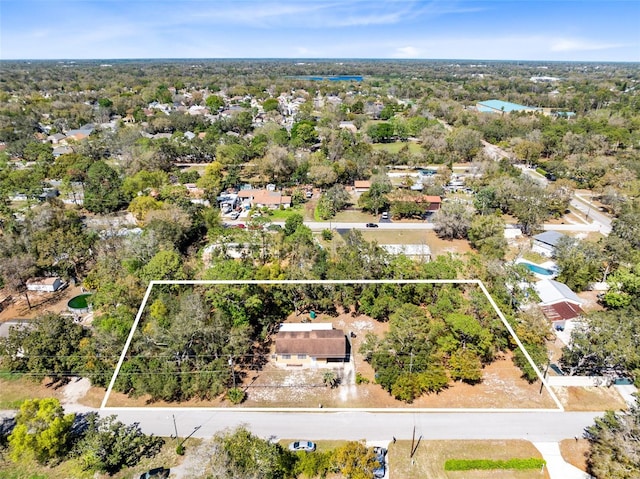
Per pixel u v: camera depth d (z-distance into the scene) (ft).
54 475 104.73
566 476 104.06
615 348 123.34
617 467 91.20
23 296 180.65
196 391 127.75
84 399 128.16
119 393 130.62
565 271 184.85
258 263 193.36
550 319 157.17
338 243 228.84
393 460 108.06
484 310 146.72
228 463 94.07
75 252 189.06
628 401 126.72
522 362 137.08
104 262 177.17
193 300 140.67
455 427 118.21
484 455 109.50
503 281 164.66
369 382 135.23
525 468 105.50
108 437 106.01
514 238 236.22
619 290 168.55
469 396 129.39
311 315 168.96
